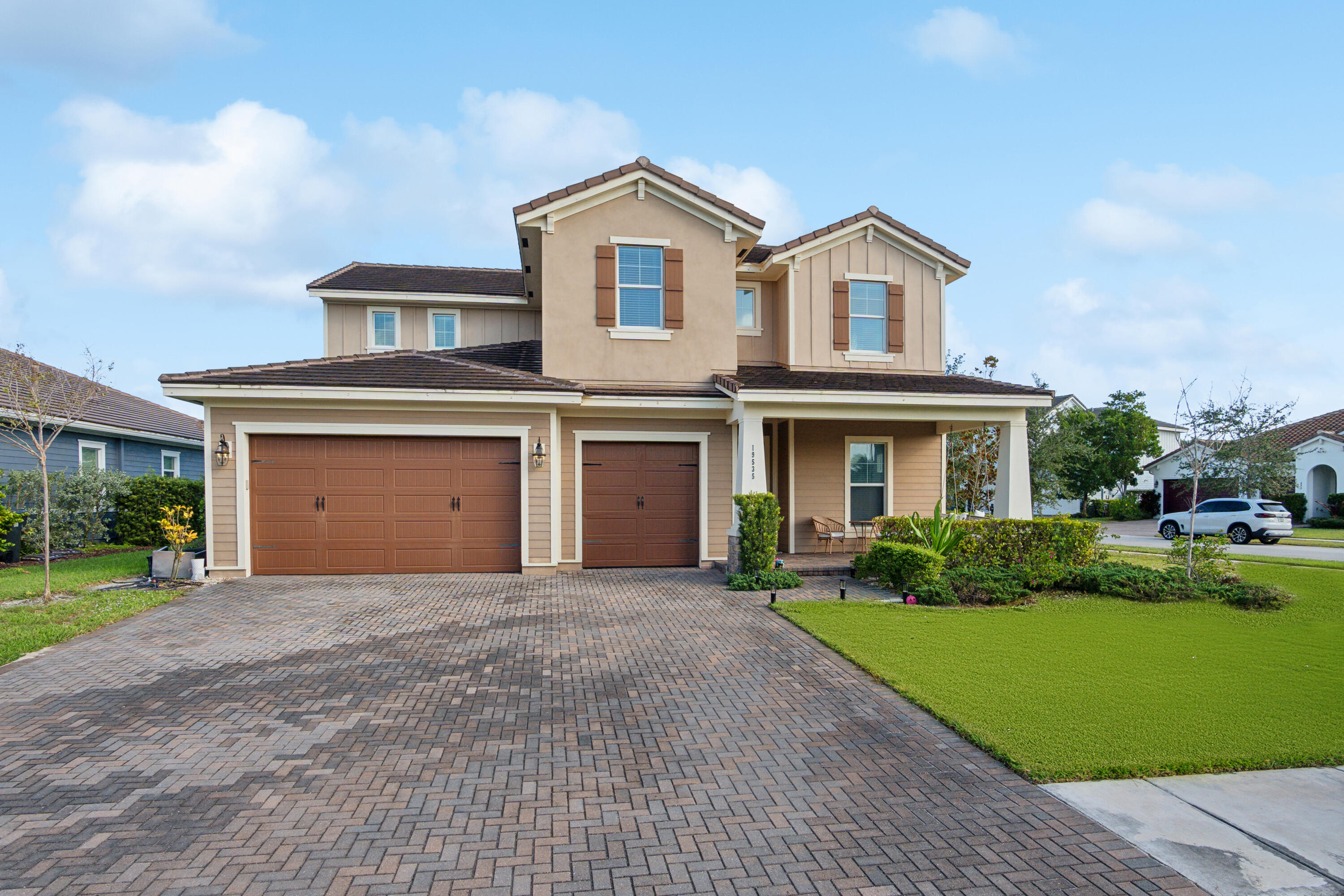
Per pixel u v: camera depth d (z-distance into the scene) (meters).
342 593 10.38
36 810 4.08
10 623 8.41
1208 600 10.44
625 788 4.42
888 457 15.59
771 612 9.46
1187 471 32.69
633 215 13.50
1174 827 3.96
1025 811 4.14
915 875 3.48
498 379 12.06
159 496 17.53
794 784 4.48
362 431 11.79
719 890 3.35
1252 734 5.22
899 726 5.48
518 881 3.41
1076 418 32.16
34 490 14.65
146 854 3.62
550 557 12.23
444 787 4.42
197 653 7.36
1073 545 11.98
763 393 12.13
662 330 13.52
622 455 13.20
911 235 14.98
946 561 11.31
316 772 4.62
